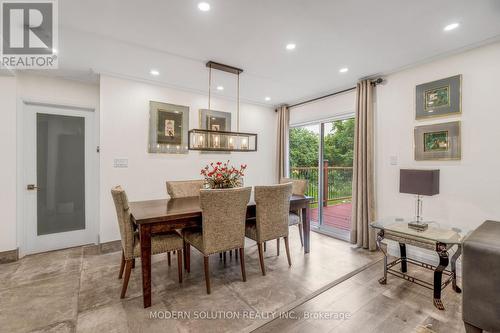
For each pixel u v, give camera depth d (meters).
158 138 3.77
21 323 1.84
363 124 3.44
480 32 2.26
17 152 3.07
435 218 2.82
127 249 2.16
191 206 2.61
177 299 2.17
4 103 3.00
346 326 1.83
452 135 2.68
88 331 1.76
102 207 3.35
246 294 2.25
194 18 2.07
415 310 2.02
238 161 4.75
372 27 2.21
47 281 2.49
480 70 2.50
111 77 3.40
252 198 3.23
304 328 1.81
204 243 2.29
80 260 3.04
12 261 3.00
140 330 1.77
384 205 3.31
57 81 3.40
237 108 4.31
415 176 2.49
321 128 4.50
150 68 3.15
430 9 1.94
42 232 3.33
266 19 2.09
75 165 3.55
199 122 4.21
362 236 3.45
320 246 3.55
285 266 2.86
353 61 2.93
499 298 1.56
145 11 1.97
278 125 5.15
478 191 2.50
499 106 2.38
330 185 5.26
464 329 1.78
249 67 3.12
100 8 1.92
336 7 1.93
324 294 2.27
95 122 3.69
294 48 2.61
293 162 5.43
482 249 1.62
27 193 3.23
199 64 3.03
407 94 3.09
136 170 3.60
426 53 2.70
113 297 2.19
